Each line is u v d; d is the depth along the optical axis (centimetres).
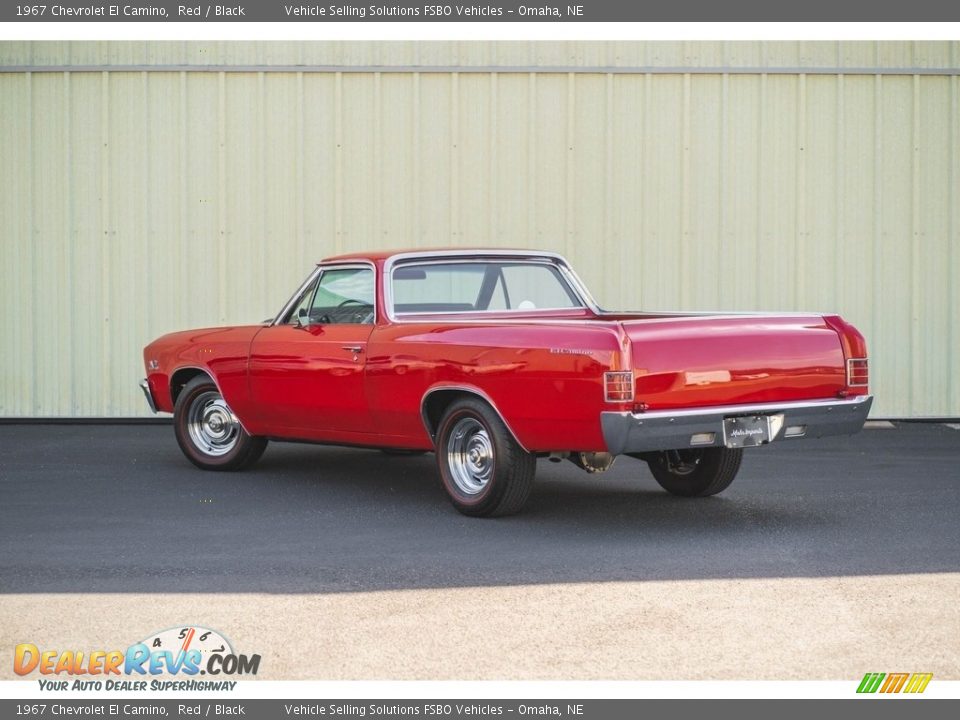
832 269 1281
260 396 853
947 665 443
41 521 719
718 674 434
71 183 1286
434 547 641
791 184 1281
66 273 1289
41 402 1292
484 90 1276
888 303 1283
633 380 621
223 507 766
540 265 848
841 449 1075
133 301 1289
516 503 706
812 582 561
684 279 1283
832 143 1279
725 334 651
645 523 708
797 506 767
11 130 1282
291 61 1274
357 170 1281
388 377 748
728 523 707
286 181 1282
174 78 1279
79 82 1280
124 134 1281
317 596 541
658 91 1277
